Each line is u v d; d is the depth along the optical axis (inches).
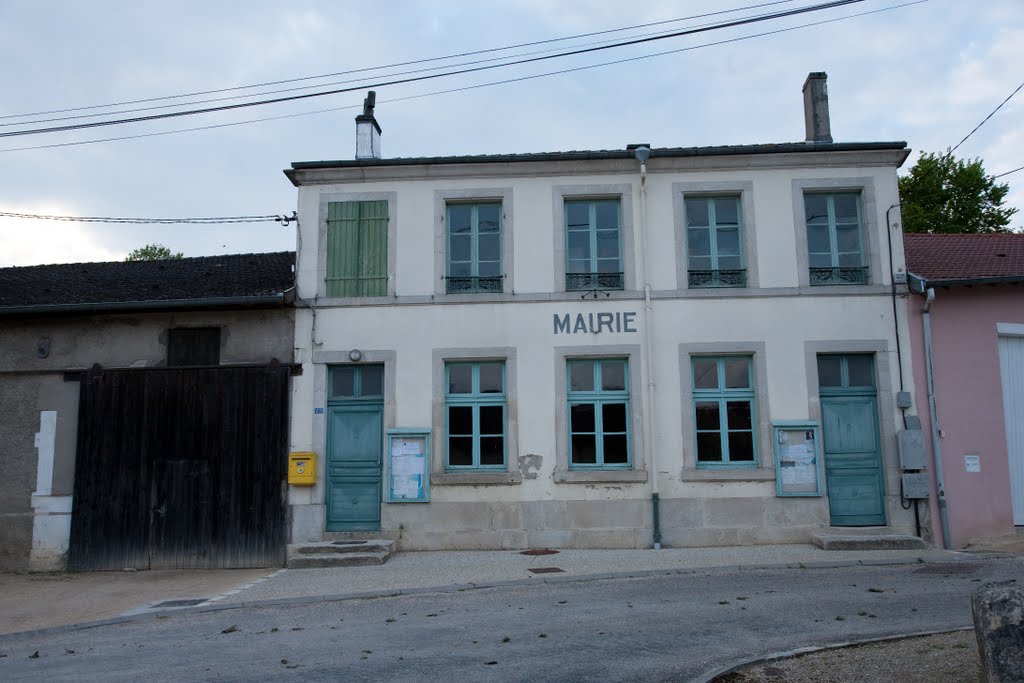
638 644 266.7
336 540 490.9
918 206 1019.3
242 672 250.4
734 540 484.7
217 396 510.3
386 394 505.7
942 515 479.8
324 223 527.8
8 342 531.2
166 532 498.9
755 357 501.0
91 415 515.2
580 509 491.2
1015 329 505.4
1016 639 175.9
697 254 518.9
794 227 512.7
